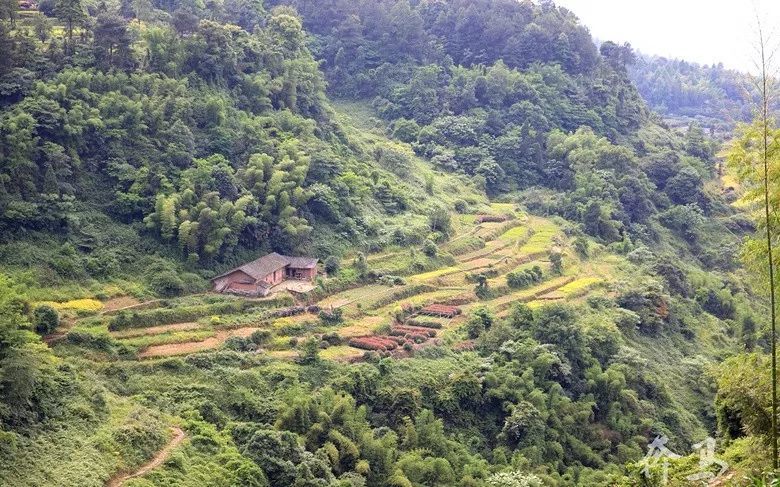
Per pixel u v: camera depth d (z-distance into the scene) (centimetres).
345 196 8962
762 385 3934
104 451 4569
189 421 5234
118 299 6644
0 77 7725
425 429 5828
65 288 6519
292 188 8294
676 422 7094
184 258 7375
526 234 10500
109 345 5878
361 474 5238
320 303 7525
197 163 7981
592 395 6794
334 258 8119
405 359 6638
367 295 7850
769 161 3791
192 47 9250
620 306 8869
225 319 6744
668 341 8744
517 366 6750
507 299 8494
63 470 4262
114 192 7544
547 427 6281
